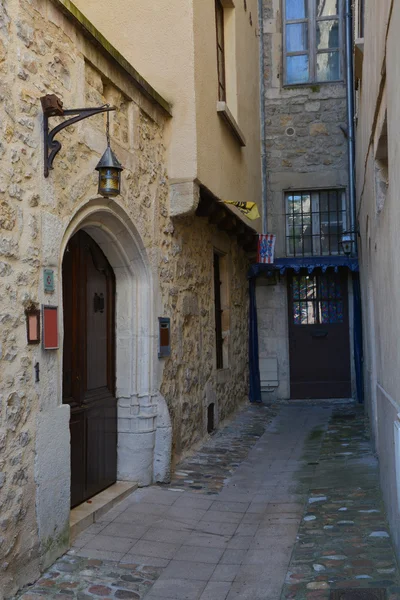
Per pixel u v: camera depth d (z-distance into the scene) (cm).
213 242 855
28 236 373
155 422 581
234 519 492
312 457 708
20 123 367
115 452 564
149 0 648
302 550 417
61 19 424
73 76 441
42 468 380
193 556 417
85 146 457
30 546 365
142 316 575
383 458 492
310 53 1197
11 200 356
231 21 852
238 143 870
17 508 352
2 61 350
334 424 916
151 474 577
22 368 362
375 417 675
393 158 346
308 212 1191
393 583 351
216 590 364
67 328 476
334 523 466
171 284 650
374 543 416
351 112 1138
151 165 596
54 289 400
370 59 505
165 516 495
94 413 520
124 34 652
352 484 573
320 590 350
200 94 661
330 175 1173
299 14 1203
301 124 1188
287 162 1187
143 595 358
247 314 1138
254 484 597
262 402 1154
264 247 1082
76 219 448
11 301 353
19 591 351
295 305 1183
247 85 963
